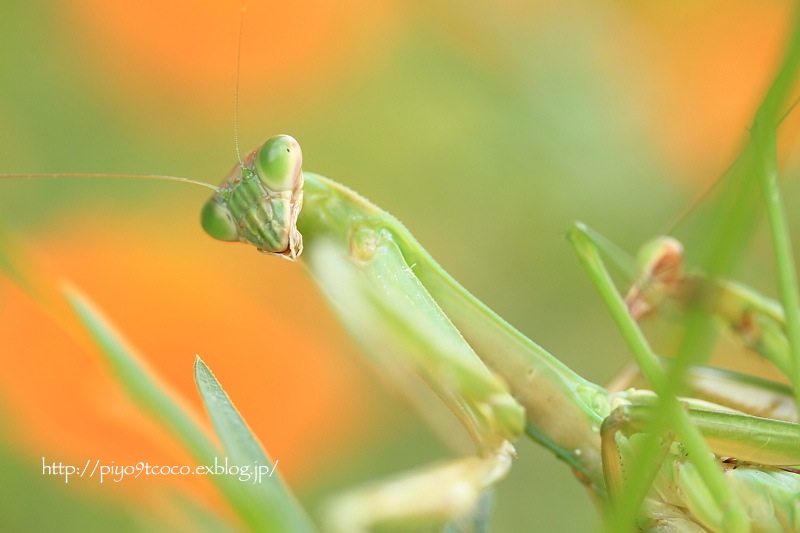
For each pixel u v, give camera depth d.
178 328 0.32
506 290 0.36
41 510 0.32
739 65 0.35
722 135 0.35
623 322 0.32
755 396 0.32
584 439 0.32
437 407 0.32
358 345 0.32
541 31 0.35
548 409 0.32
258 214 0.32
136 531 0.31
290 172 0.32
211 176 0.35
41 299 0.29
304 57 0.35
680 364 0.29
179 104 0.35
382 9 0.35
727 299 0.32
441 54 0.35
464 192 0.36
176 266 0.33
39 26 0.35
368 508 0.31
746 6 0.35
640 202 0.35
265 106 0.35
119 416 0.29
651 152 0.35
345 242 0.32
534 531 0.35
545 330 0.36
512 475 0.36
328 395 0.33
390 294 0.32
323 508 0.32
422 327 0.32
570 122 0.35
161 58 0.35
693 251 0.32
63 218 0.33
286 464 0.33
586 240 0.32
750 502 0.32
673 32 0.35
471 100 0.35
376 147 0.36
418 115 0.36
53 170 0.35
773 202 0.31
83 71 0.35
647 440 0.29
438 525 0.31
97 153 0.35
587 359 0.36
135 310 0.32
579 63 0.35
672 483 0.31
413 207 0.36
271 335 0.33
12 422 0.31
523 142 0.35
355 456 0.33
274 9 0.35
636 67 0.35
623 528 0.29
